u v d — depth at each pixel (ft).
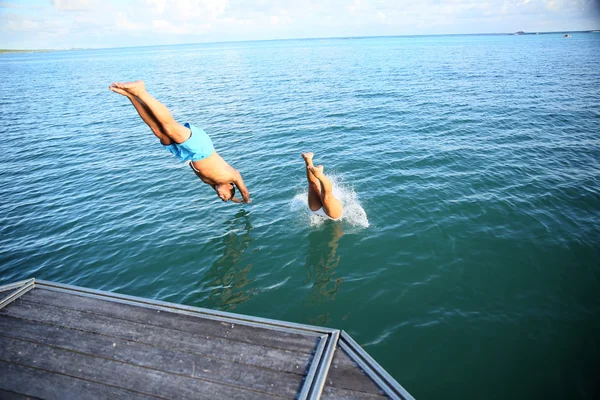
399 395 13.08
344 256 27.58
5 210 39.06
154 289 25.50
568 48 243.60
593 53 190.49
